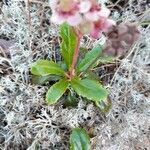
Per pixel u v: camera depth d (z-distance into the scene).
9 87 0.16
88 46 0.16
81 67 0.15
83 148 0.15
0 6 0.17
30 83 0.16
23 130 0.16
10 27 0.17
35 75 0.16
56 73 0.15
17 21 0.18
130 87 0.16
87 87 0.14
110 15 0.18
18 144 0.16
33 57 0.17
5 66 0.16
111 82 0.16
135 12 0.18
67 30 0.15
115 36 0.12
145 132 0.17
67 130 0.16
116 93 0.16
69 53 0.15
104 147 0.16
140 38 0.16
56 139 0.16
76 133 0.15
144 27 0.18
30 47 0.16
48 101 0.14
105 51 0.13
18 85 0.16
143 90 0.17
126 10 0.18
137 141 0.16
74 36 0.15
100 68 0.17
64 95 0.16
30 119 0.16
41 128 0.16
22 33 0.17
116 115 0.16
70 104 0.16
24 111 0.16
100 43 0.16
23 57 0.16
